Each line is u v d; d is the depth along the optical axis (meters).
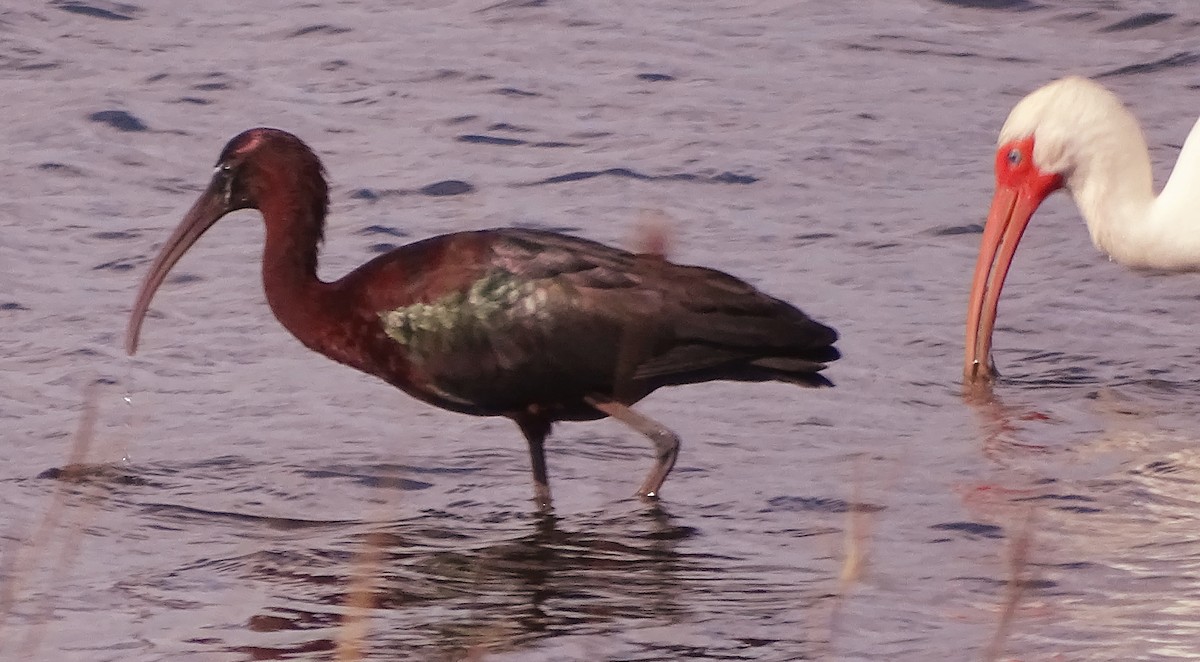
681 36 23.36
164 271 12.54
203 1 25.08
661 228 8.27
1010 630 9.26
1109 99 14.41
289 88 21.47
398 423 12.85
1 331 14.55
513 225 17.16
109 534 10.84
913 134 19.75
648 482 11.52
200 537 10.87
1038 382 13.80
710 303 11.25
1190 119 20.00
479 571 10.30
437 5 24.92
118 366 13.82
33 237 16.81
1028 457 12.14
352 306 11.75
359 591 9.38
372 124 20.25
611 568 10.37
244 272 15.98
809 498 11.45
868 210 17.66
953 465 12.00
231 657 9.12
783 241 16.86
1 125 20.16
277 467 11.99
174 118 20.42
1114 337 14.73
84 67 22.12
